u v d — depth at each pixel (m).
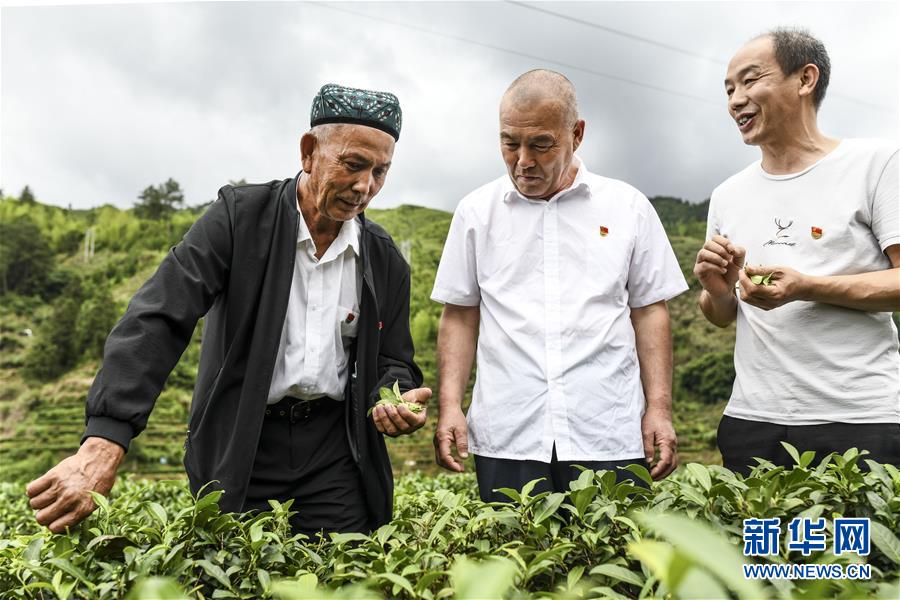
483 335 2.86
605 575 1.66
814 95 2.76
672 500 1.80
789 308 2.69
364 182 2.41
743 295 2.49
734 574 0.68
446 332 3.01
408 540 1.92
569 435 2.69
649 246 2.91
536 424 2.70
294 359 2.54
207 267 2.43
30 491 1.94
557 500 1.79
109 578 1.68
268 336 2.45
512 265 2.83
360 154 2.37
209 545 1.82
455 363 2.97
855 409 2.57
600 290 2.77
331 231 2.59
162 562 1.68
